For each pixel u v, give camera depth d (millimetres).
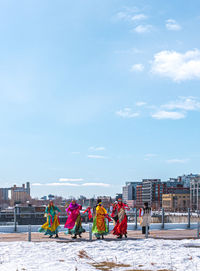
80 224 18594
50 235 19047
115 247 15891
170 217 108688
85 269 12023
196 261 13461
